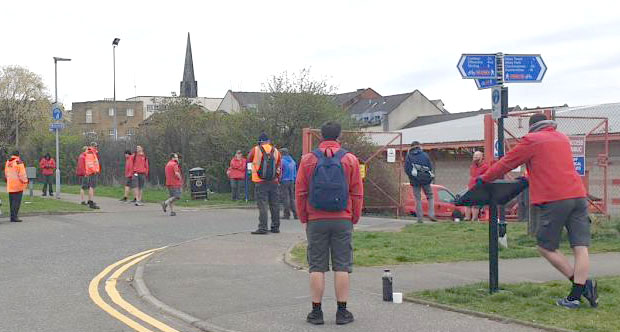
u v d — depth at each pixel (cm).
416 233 1327
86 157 2066
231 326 683
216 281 906
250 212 1984
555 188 718
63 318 741
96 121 8200
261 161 1368
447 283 852
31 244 1306
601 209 1537
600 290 790
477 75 1021
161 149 3006
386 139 3219
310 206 681
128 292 879
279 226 1470
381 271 940
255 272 965
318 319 680
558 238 729
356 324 673
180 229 1543
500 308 712
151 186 3097
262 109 2544
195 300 802
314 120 2533
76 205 2125
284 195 1733
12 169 1702
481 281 858
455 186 2923
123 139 3488
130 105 8338
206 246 1212
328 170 664
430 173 1538
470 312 700
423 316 696
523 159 730
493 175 745
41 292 877
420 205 1531
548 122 741
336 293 683
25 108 5562
